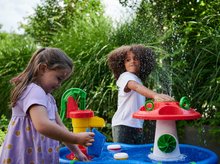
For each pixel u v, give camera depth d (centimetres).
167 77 297
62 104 207
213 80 258
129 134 235
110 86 296
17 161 166
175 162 184
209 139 258
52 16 612
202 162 171
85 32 402
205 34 302
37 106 158
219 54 274
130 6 361
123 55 254
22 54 468
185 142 277
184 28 322
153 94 212
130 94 236
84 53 358
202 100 274
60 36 436
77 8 561
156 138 193
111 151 212
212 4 333
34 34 634
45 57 166
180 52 302
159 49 304
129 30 356
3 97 424
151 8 350
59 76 168
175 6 339
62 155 204
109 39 356
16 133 167
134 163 174
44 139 166
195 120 272
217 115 248
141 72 258
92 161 180
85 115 194
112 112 307
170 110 187
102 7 517
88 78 333
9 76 428
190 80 288
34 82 167
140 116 189
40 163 164
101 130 304
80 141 160
